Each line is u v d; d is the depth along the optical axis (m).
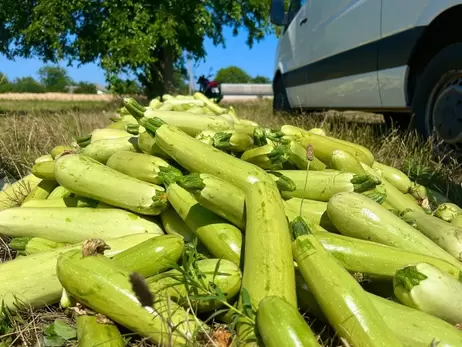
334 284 1.72
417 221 2.59
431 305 1.81
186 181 2.19
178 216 2.54
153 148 2.87
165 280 1.99
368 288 2.22
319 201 2.70
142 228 2.54
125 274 1.88
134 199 2.54
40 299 2.15
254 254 1.84
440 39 5.01
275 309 1.54
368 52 6.12
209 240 2.24
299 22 9.08
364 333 1.60
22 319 2.11
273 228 1.90
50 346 1.96
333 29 7.23
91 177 2.65
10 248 2.73
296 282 1.98
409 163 4.14
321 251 1.83
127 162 2.77
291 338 1.46
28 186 3.65
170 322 1.72
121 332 1.95
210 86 18.53
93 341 1.77
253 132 3.15
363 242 2.09
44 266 2.18
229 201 2.17
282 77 10.52
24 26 18.11
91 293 1.85
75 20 17.42
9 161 5.04
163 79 18.42
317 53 8.00
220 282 1.92
